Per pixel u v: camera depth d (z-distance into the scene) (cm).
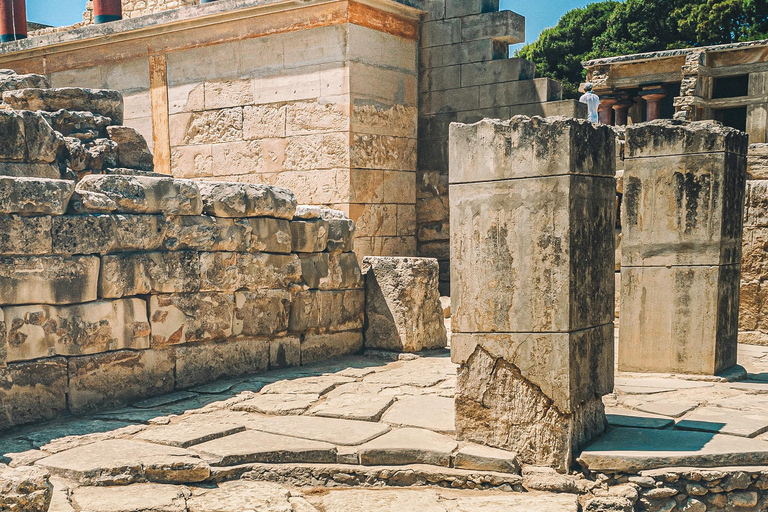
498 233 456
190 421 529
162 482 426
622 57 2177
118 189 596
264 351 717
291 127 1088
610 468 438
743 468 437
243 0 1094
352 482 444
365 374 695
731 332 677
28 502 330
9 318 519
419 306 791
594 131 463
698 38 2778
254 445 465
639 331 670
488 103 1112
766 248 844
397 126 1123
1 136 636
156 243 616
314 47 1059
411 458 455
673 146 646
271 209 712
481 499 414
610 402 569
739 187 671
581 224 451
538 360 448
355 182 1050
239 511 387
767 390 604
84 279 560
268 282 714
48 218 539
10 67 1373
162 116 1212
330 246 782
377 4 1069
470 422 469
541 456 447
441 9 1139
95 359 570
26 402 527
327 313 777
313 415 541
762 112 1955
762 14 2666
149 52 1214
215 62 1154
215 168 1169
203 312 655
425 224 1165
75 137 781
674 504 431
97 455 445
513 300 453
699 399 577
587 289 461
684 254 649
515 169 450
